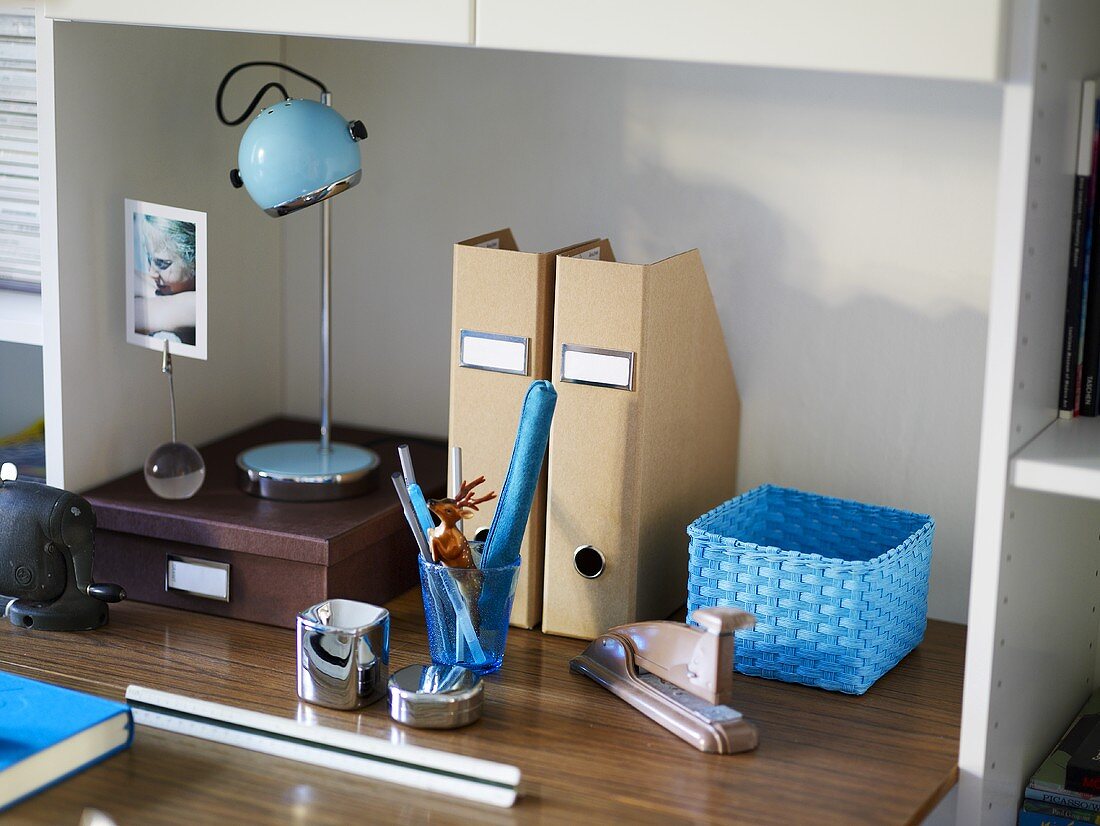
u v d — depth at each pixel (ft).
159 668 3.84
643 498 3.95
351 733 3.39
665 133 4.60
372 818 3.08
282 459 4.58
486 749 3.42
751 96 4.46
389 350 5.22
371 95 5.00
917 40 2.99
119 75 4.34
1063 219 3.43
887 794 3.24
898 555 3.80
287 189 4.02
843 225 4.42
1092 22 3.45
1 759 3.08
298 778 3.26
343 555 4.09
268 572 4.14
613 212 4.75
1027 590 3.52
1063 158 3.33
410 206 5.05
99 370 4.46
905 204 4.33
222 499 4.40
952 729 3.62
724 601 3.90
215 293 4.96
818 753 3.45
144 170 4.51
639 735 3.52
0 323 4.36
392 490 4.57
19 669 3.80
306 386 5.41
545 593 4.10
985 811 3.43
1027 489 3.36
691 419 4.24
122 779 3.23
